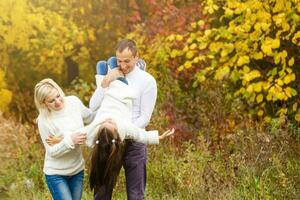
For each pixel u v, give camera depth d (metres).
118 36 17.06
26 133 13.84
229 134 11.97
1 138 12.90
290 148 11.47
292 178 10.42
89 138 7.86
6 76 17.00
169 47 14.63
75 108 8.15
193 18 15.27
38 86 7.95
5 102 16.11
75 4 16.64
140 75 8.10
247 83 12.90
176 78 14.76
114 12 17.00
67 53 16.97
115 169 7.89
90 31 16.81
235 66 12.77
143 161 8.28
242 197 10.16
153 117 12.54
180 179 10.81
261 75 12.95
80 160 8.23
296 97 13.31
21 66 17.14
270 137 11.30
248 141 11.48
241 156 11.05
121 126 7.71
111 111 7.86
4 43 16.59
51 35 16.41
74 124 8.04
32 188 11.66
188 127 13.08
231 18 14.23
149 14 16.58
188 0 16.38
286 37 12.12
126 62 7.94
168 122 13.03
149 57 14.99
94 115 8.30
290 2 12.03
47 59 16.97
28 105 17.33
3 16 16.02
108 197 8.10
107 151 7.68
